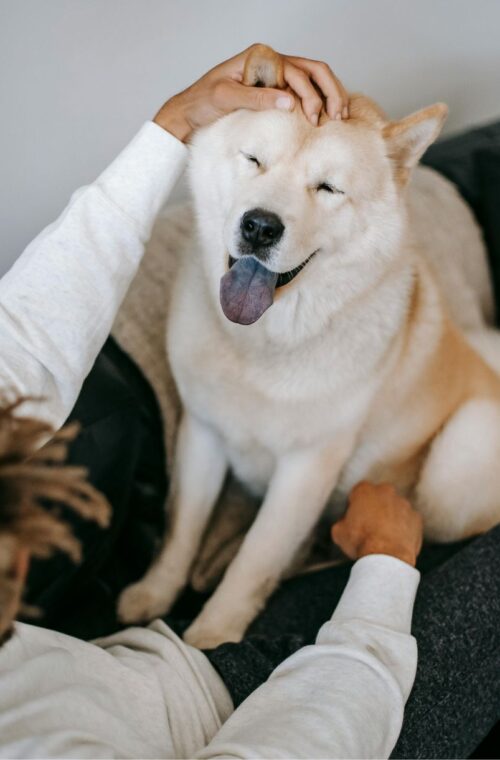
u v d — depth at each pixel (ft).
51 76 4.72
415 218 6.05
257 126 3.75
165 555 4.64
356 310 4.19
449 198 6.49
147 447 4.73
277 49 5.97
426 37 7.06
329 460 4.55
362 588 3.12
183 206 5.41
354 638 2.82
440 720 2.88
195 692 2.86
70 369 3.01
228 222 3.71
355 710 2.48
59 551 3.67
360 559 3.30
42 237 3.15
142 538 4.76
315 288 4.02
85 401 4.00
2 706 2.23
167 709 2.75
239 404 4.38
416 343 4.79
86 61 4.84
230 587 4.45
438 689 2.93
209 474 4.80
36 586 3.64
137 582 4.58
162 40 5.16
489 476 5.17
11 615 1.80
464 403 5.33
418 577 3.22
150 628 3.29
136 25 4.96
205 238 4.17
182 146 3.40
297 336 4.14
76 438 3.85
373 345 4.27
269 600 4.70
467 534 5.34
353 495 3.88
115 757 2.17
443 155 6.88
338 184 3.78
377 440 5.05
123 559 4.67
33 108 4.75
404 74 7.13
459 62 7.54
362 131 3.93
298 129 3.71
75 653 2.72
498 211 6.50
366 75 6.79
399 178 4.09
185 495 4.72
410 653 2.85
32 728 2.17
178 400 4.99
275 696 2.58
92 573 4.21
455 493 5.19
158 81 5.32
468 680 3.04
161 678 2.84
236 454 4.85
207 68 5.59
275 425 4.39
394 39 6.78
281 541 4.55
